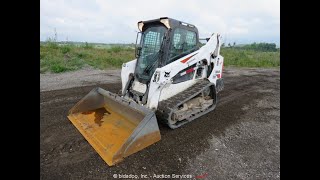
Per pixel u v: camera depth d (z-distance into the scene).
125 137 3.99
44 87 7.99
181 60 4.79
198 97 5.45
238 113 5.96
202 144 4.10
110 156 3.48
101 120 4.68
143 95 4.79
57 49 15.61
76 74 11.00
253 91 8.72
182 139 4.26
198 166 3.40
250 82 10.73
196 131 4.67
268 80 11.52
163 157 3.60
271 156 3.72
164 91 4.70
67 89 7.77
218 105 6.64
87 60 14.27
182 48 4.98
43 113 5.35
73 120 4.73
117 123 4.44
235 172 3.27
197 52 5.24
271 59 22.62
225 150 3.91
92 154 3.64
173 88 4.88
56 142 3.98
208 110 5.71
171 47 4.69
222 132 4.67
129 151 3.52
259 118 5.60
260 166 3.43
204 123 5.15
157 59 4.79
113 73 11.65
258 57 24.56
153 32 4.97
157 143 4.04
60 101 6.36
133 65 5.32
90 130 4.30
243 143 4.20
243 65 19.58
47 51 14.53
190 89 5.14
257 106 6.66
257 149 3.97
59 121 4.90
